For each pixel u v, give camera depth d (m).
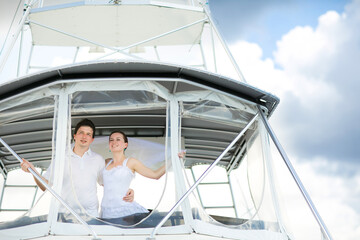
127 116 7.79
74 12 8.91
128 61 5.86
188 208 5.77
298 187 5.98
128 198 6.21
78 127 6.33
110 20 9.23
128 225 5.64
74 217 5.53
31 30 9.37
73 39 9.77
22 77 5.77
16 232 5.46
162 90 6.30
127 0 8.81
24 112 6.08
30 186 8.16
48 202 5.61
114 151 6.45
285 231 6.29
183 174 6.03
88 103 6.23
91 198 6.05
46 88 6.09
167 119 6.26
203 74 6.25
